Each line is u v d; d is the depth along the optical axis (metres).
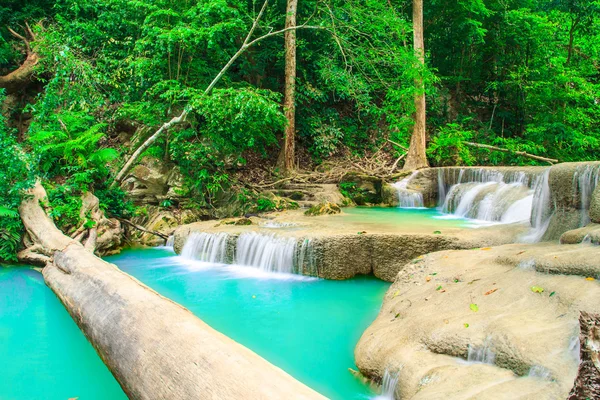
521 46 18.70
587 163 6.08
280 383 2.25
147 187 11.29
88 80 10.59
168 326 3.16
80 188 8.94
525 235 6.86
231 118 10.82
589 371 1.91
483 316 3.48
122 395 3.51
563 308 3.18
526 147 15.71
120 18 12.61
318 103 17.17
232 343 2.86
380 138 17.25
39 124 10.15
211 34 10.84
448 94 19.05
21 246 7.84
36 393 3.52
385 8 15.34
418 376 3.06
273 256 7.36
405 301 4.54
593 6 16.19
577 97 16.64
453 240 6.49
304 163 15.89
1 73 14.36
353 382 3.68
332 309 5.53
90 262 5.67
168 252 9.18
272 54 15.73
